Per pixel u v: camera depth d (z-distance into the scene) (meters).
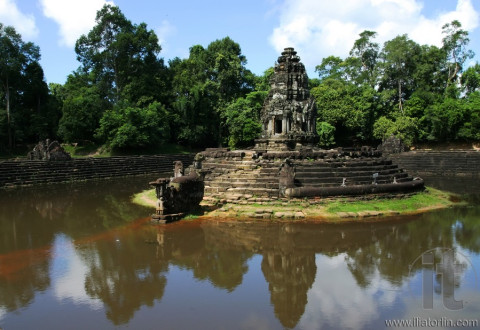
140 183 36.78
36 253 14.07
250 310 9.60
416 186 25.14
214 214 19.83
